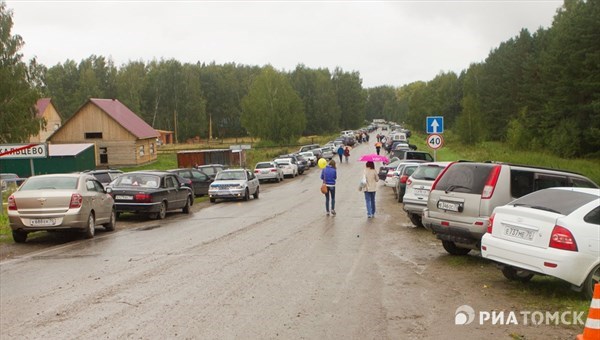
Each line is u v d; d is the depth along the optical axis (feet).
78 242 44.98
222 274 30.73
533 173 33.63
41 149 60.49
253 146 283.59
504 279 29.30
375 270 31.73
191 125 361.51
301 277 29.84
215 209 75.00
